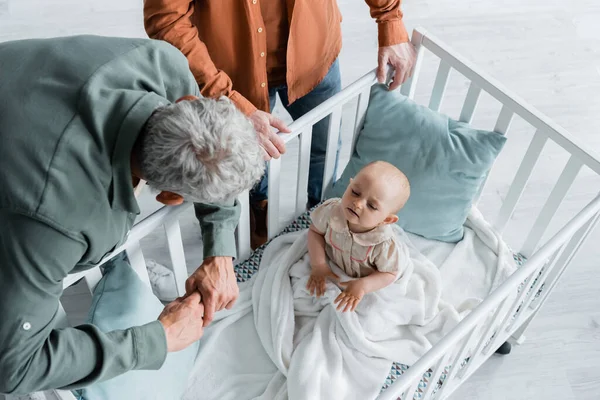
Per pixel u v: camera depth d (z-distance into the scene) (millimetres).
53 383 1125
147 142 1016
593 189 2699
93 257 1147
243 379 1750
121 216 1149
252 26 1647
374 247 1740
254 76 1772
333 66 1997
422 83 3049
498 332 1899
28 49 1139
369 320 1743
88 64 1116
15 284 1039
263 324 1788
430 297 1852
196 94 1358
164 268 2107
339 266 1846
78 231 1064
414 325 1821
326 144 2004
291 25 1718
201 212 1455
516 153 2807
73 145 1034
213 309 1443
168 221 1571
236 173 999
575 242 1811
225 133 986
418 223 1990
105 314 1543
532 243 2010
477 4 3426
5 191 1021
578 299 2389
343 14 3316
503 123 1881
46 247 1035
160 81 1224
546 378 2217
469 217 2035
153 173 1018
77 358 1129
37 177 1020
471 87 1893
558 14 3410
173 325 1345
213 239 1438
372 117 1959
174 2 1523
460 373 1922
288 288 1821
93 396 1453
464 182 1901
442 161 1896
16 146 1028
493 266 1967
